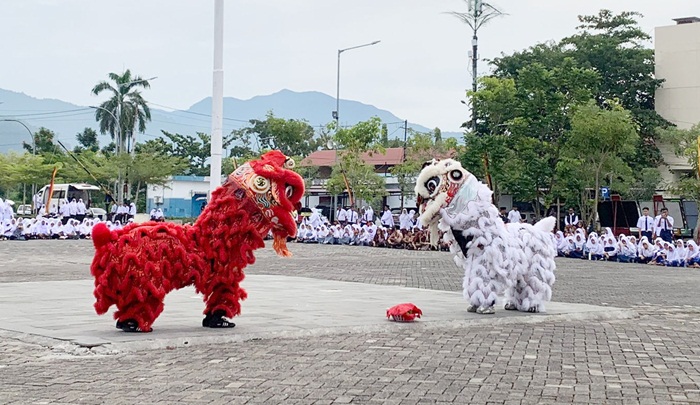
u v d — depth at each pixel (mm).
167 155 65000
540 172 38375
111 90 64750
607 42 50000
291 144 59281
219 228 10188
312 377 7785
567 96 40188
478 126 45594
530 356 9266
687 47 51219
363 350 9398
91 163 61406
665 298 17000
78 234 40562
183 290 15508
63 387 7285
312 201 58969
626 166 40312
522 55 50438
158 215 48906
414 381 7684
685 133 44844
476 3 42188
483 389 7387
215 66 16625
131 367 8219
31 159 62844
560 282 20781
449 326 11531
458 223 12641
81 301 13359
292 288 16500
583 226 38750
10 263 23438
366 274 21547
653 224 33781
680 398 7223
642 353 9672
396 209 55031
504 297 14039
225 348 9391
